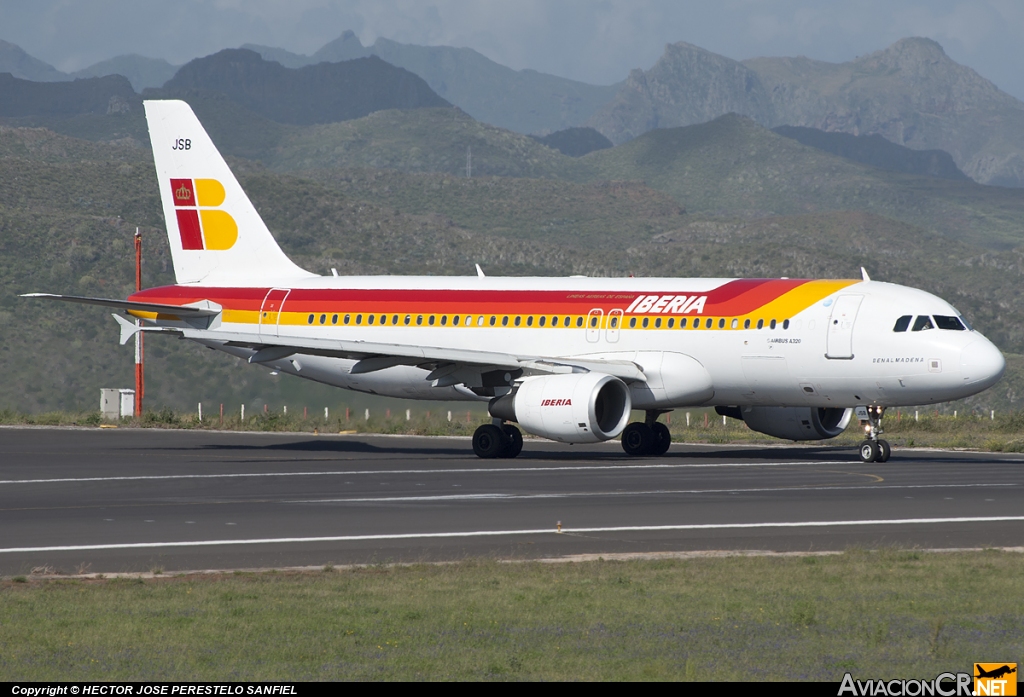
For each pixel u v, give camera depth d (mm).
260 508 91375
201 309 158125
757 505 92375
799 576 61531
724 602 54969
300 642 48062
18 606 54406
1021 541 75438
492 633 49562
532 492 101750
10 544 74312
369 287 154625
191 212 164000
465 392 149125
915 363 125062
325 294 155500
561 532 78562
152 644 47781
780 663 45500
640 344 138125
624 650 47125
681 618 52000
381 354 137000
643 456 144125
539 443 168375
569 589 57906
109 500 97312
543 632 49688
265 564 67062
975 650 47312
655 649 47281
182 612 53156
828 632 49906
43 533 78938
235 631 49625
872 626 50906
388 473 119938
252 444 163625
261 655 46312
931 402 128500
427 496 98875
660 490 103062
